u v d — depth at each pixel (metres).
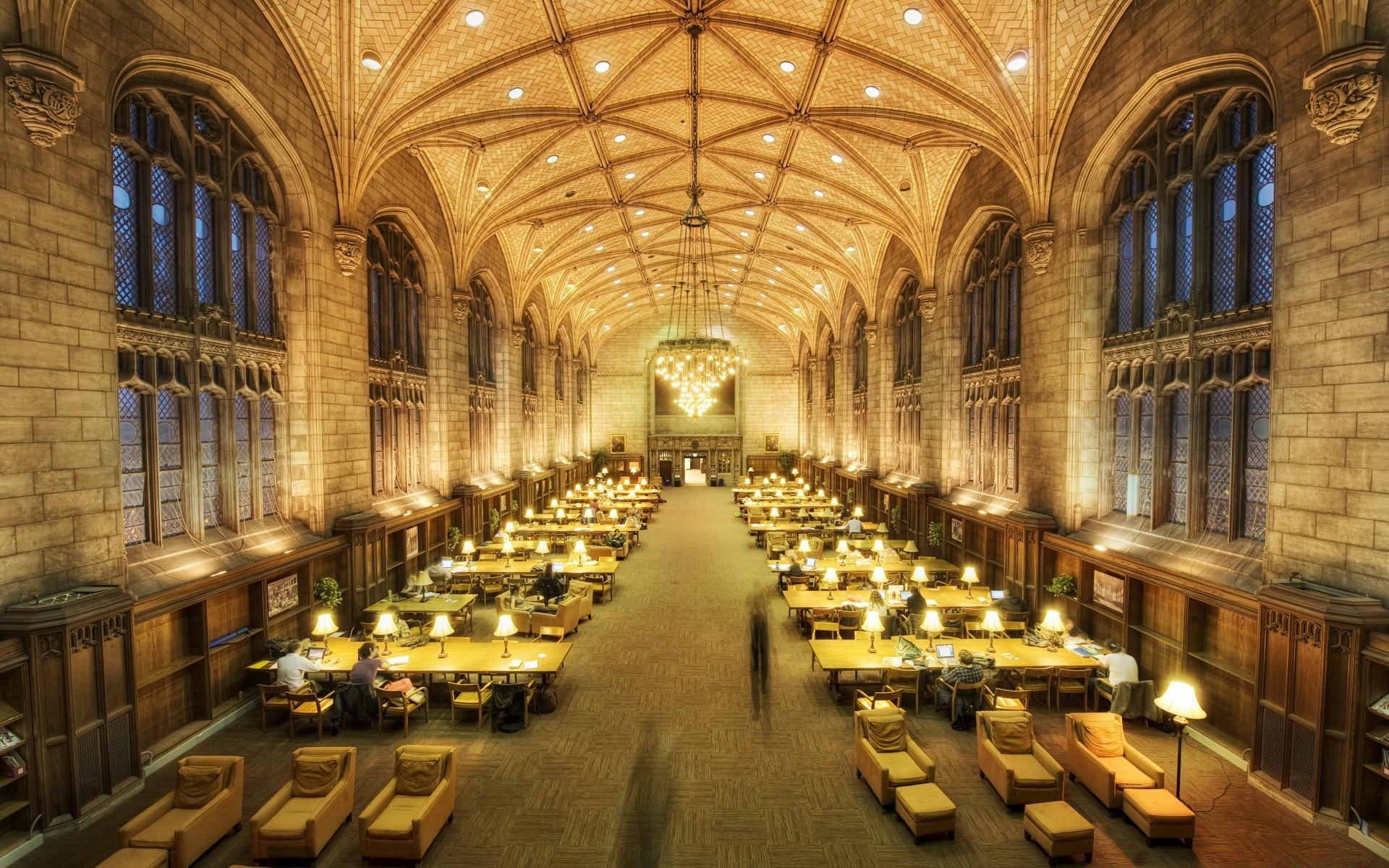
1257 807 8.10
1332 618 7.35
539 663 10.98
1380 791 7.42
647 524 30.73
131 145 9.41
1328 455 7.85
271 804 7.28
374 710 10.30
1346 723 7.44
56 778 7.47
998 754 8.55
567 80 15.47
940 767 9.26
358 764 9.33
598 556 19.73
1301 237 8.19
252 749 9.74
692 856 7.33
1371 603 7.27
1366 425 7.39
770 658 13.60
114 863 6.42
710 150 19.91
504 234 24.53
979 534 17.77
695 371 30.19
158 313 9.95
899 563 17.94
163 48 9.35
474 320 24.05
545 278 30.98
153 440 9.83
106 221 8.48
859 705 9.97
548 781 8.86
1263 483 9.55
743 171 21.30
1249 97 9.71
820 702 11.41
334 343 13.96
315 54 12.77
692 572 21.25
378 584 15.21
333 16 12.45
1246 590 9.09
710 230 27.72
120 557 8.66
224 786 7.64
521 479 26.81
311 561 12.86
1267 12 8.64
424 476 19.77
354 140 13.75
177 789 7.45
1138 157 12.23
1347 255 7.57
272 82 11.84
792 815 8.09
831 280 32.12
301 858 7.13
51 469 7.71
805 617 15.45
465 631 15.39
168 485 10.36
